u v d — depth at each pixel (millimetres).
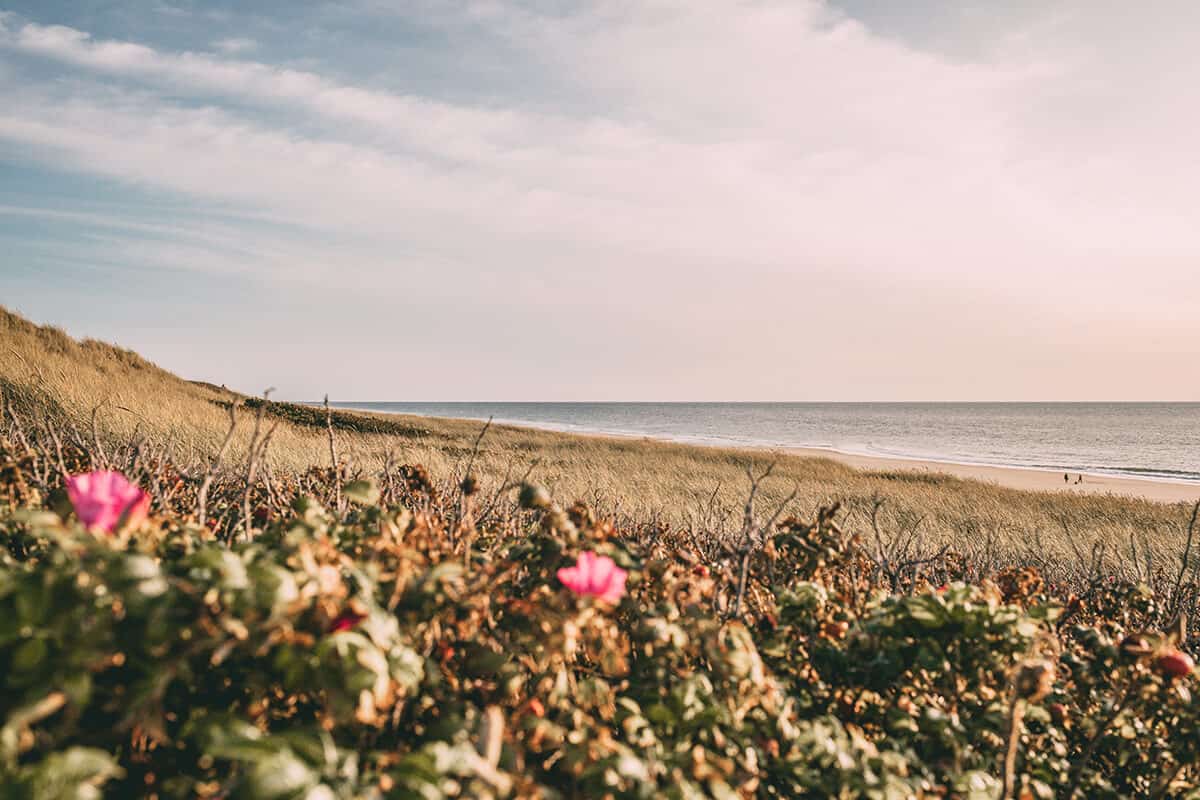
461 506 2670
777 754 1849
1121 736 2418
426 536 2176
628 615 2189
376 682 1305
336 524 2270
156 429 10609
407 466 2934
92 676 1306
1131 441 92562
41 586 1203
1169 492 33656
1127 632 3514
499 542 2969
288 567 1594
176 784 1213
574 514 2625
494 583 1975
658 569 2355
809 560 2930
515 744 1521
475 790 1247
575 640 1796
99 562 1254
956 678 2277
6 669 1202
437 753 1224
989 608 2266
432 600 1743
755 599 2865
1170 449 76750
